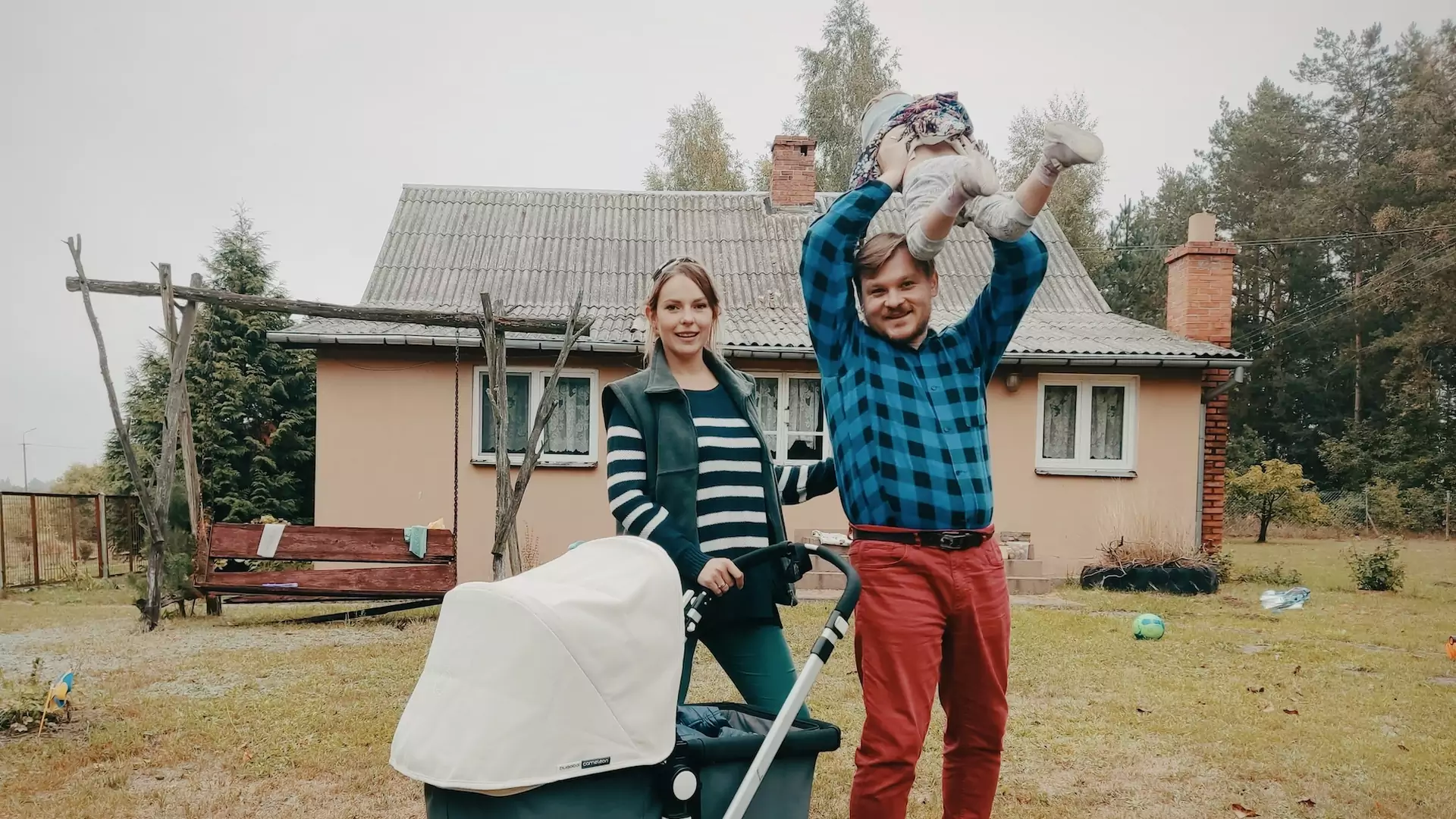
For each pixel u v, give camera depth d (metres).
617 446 2.81
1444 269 32.75
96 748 4.57
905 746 2.53
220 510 18.16
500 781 1.90
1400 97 37.91
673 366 2.98
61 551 14.82
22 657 7.07
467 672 2.02
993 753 2.75
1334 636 8.10
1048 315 13.42
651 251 14.23
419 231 14.02
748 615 2.80
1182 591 10.89
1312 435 37.94
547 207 15.07
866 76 30.17
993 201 2.63
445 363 11.46
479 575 11.41
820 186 30.47
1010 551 11.28
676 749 2.14
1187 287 12.38
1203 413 12.05
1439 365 34.91
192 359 18.70
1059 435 11.98
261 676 6.30
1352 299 36.50
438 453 11.40
